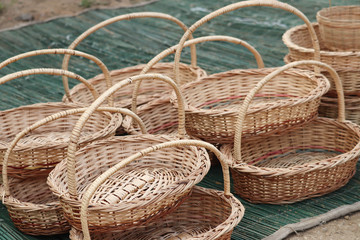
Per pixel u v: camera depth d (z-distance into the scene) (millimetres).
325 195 2867
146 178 2553
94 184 1999
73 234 2223
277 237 2502
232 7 2891
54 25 5828
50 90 4422
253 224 2660
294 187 2727
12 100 4258
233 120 2748
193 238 2111
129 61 4906
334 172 2766
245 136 2787
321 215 2631
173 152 2629
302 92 3250
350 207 2676
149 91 3957
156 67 3889
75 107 3223
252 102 3443
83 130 3213
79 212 2129
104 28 5715
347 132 3111
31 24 5855
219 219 2551
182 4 6242
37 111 3258
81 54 2971
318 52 3113
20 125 3242
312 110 2891
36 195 2939
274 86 3369
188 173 2512
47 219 2568
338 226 2588
